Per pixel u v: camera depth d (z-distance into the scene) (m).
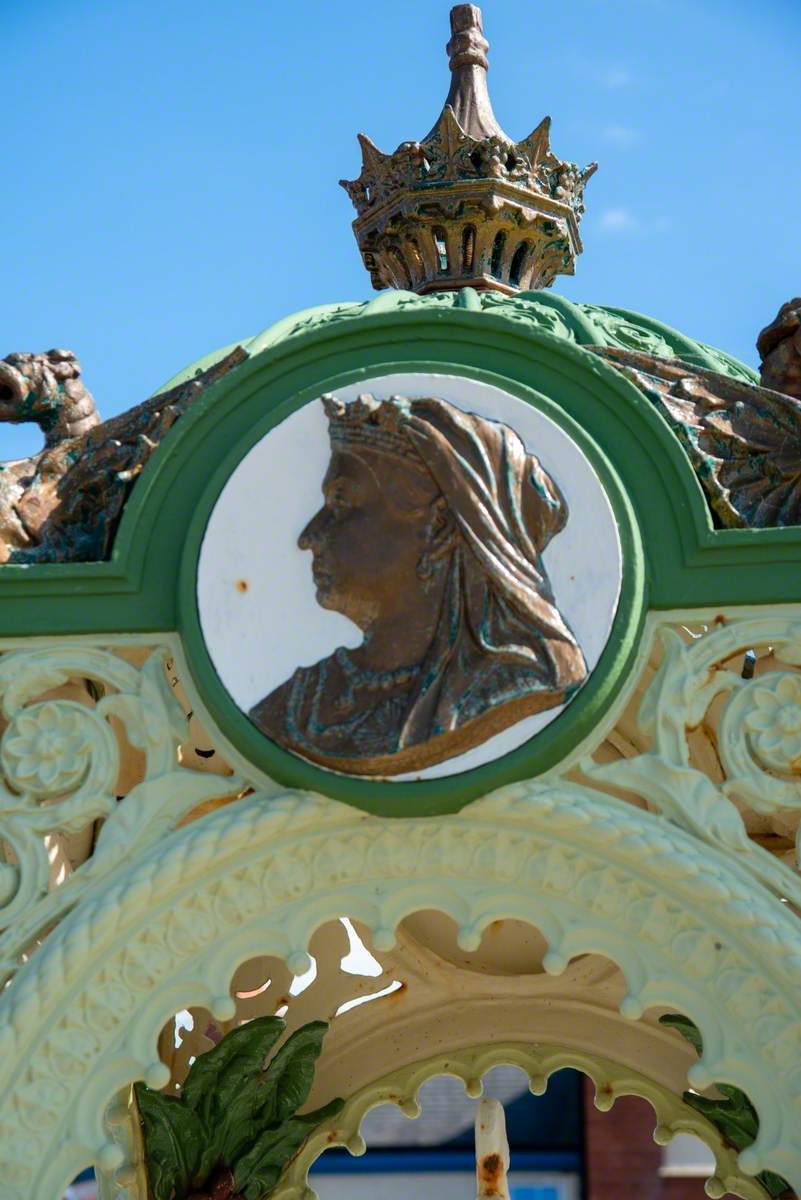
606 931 8.36
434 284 11.31
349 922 10.69
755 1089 8.20
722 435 8.89
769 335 9.43
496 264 11.45
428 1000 10.78
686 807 8.38
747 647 8.52
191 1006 8.49
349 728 8.35
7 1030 8.30
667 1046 10.71
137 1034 8.39
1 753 8.70
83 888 8.52
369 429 8.60
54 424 9.47
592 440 8.61
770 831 10.11
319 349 8.89
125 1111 9.71
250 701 8.50
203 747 10.09
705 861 8.29
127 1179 9.88
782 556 8.55
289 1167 10.68
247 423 8.88
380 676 8.41
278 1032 9.93
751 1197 10.52
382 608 8.51
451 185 11.23
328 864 8.44
